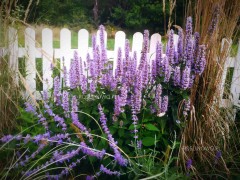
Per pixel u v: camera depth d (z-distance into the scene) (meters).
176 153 2.29
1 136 2.15
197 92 2.30
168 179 1.75
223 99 2.77
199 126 2.24
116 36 3.21
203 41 2.19
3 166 2.04
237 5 2.15
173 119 2.25
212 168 2.24
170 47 2.23
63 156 1.90
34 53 3.08
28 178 1.84
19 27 2.45
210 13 2.15
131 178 1.96
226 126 2.38
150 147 2.30
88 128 2.23
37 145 2.14
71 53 3.22
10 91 2.31
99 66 2.24
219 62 2.24
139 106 2.06
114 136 2.21
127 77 2.21
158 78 2.25
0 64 2.21
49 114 2.18
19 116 2.32
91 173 2.23
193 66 2.23
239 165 2.34
